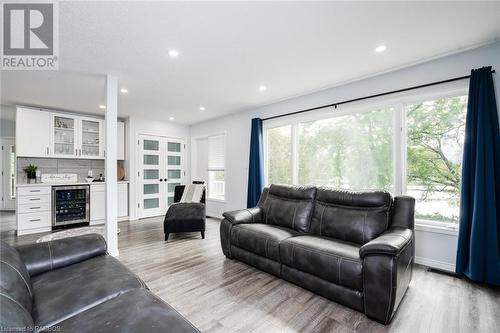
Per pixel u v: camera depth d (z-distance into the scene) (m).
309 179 3.77
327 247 1.99
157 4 1.67
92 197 4.56
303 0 1.64
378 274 1.61
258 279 2.29
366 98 3.04
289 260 2.15
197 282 2.22
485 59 2.26
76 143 4.61
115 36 2.07
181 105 4.33
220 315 1.71
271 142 4.37
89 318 0.99
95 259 1.63
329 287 1.89
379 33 2.06
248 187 4.37
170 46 2.25
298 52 2.38
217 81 3.15
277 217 2.89
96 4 1.67
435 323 1.61
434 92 2.55
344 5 1.70
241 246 2.64
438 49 2.34
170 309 1.08
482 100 2.17
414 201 2.22
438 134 2.63
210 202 5.47
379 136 3.01
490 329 1.55
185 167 6.12
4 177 5.91
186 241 3.51
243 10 1.74
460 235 2.25
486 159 2.13
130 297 1.16
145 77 2.99
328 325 1.60
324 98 3.49
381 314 1.60
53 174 4.50
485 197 2.12
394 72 2.82
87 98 3.78
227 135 5.08
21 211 3.83
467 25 1.95
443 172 2.60
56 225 4.16
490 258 2.06
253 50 2.34
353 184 3.25
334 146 3.47
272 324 1.61
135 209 5.14
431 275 2.33
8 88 3.31
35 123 4.16
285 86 3.34
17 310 0.83
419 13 1.79
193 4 1.67
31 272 1.40
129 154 5.11
